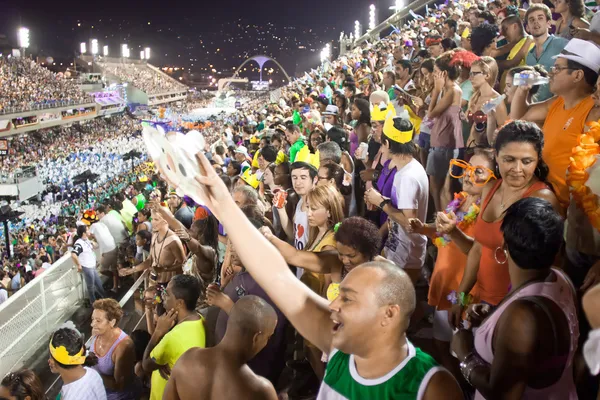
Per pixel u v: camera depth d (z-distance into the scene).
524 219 2.35
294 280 2.32
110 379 5.05
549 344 2.22
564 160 3.64
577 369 2.57
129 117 97.62
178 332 4.47
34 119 66.25
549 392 2.32
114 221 11.12
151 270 7.00
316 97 12.34
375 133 6.05
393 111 4.86
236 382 3.21
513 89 4.90
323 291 4.54
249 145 14.79
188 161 2.00
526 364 2.20
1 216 24.55
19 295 7.40
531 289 2.34
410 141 4.79
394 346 1.95
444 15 18.75
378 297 1.91
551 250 2.31
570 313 2.32
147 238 9.55
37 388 4.44
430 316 5.31
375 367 1.96
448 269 4.08
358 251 3.47
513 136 3.03
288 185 6.96
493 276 3.37
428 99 7.51
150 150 1.92
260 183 7.92
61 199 38.84
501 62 6.77
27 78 70.00
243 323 3.24
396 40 19.97
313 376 4.91
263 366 4.44
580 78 3.57
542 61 6.00
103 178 48.41
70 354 4.29
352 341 1.94
